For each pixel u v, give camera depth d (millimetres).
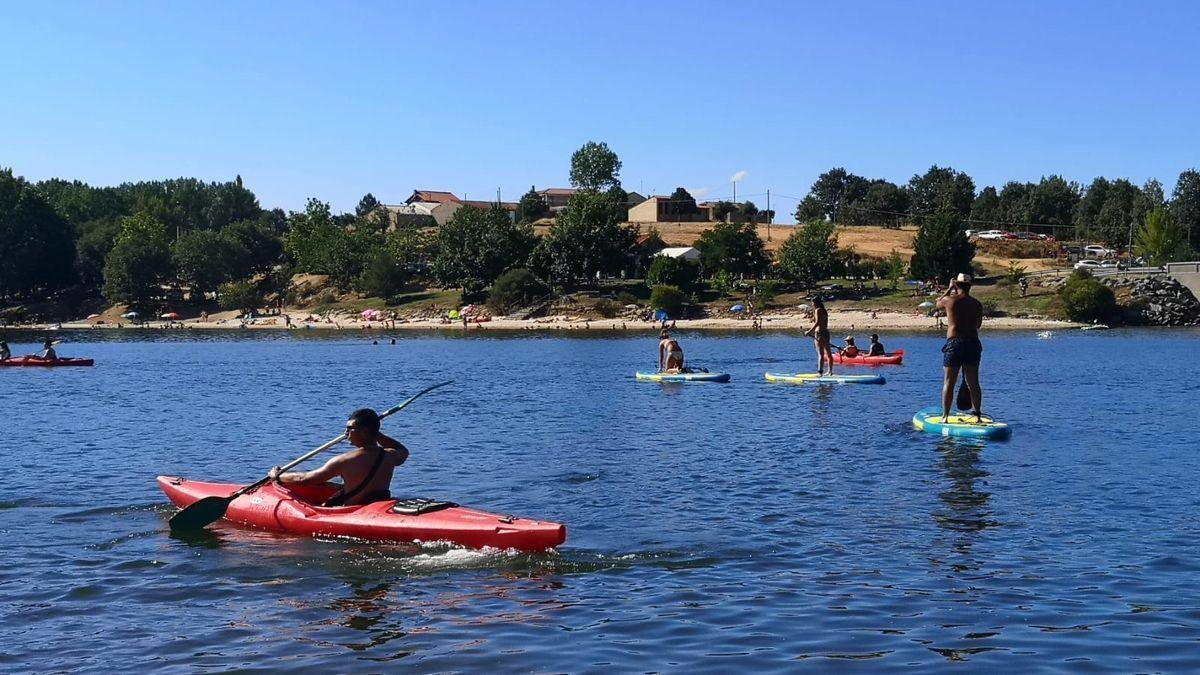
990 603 10102
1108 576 10961
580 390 33812
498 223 114500
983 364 45250
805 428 22828
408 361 53812
